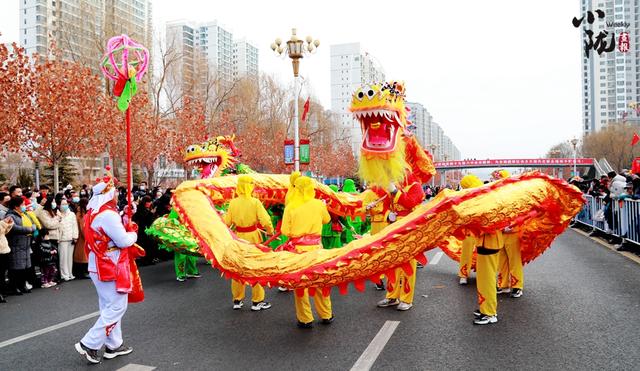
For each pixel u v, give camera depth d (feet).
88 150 62.28
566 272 29.25
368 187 24.58
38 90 49.83
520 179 21.61
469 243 26.63
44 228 30.04
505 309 21.39
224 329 19.52
